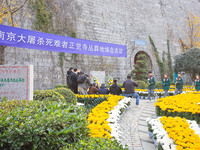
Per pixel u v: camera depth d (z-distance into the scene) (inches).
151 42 927.0
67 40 486.3
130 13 860.0
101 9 740.0
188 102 266.1
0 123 97.4
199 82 528.7
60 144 103.7
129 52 813.2
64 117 117.6
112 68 733.9
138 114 307.0
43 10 557.0
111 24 764.0
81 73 378.0
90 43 533.0
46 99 215.6
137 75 794.2
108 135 129.0
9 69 212.1
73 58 617.0
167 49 1017.5
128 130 217.3
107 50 567.5
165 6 1079.6
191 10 1253.7
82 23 664.4
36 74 518.0
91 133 123.2
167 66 999.6
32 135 97.7
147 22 936.3
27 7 520.7
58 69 571.2
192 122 178.1
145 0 963.3
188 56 903.7
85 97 309.4
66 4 627.8
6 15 443.2
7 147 97.2
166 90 470.6
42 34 439.2
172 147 118.6
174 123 155.3
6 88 211.2
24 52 501.4
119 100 319.9
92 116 175.8
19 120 106.6
